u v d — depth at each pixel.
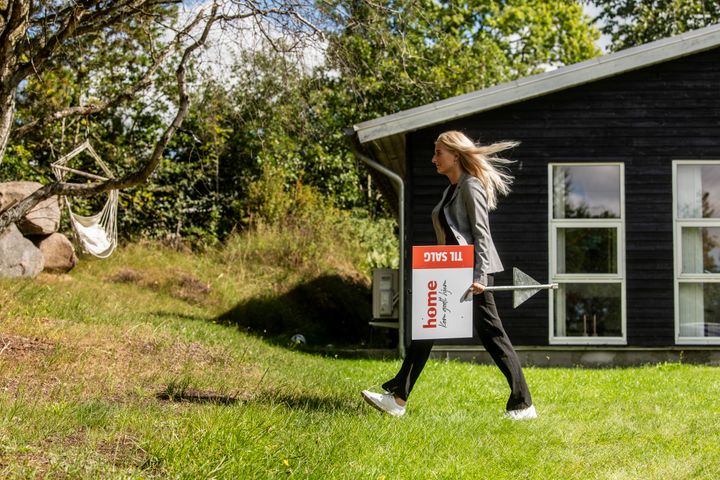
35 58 7.66
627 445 4.64
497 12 27.89
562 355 10.63
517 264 10.70
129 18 8.70
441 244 5.62
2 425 3.72
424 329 5.27
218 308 14.52
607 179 10.77
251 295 15.58
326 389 6.50
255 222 19.42
